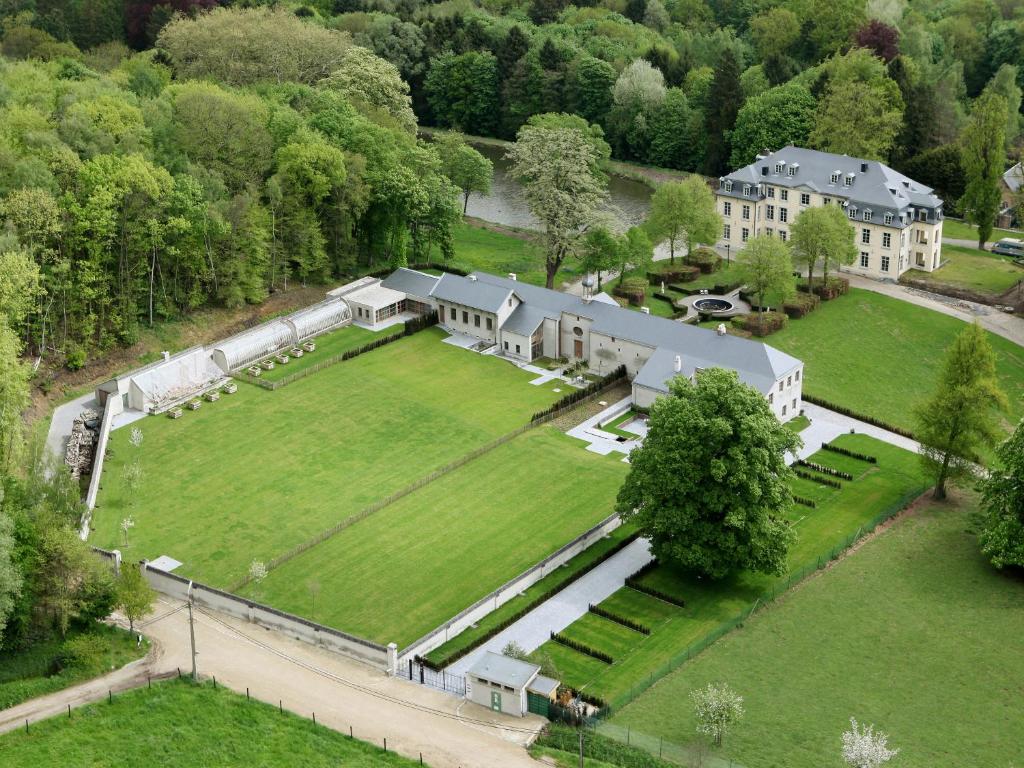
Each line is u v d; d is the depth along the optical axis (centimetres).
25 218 18375
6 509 13650
